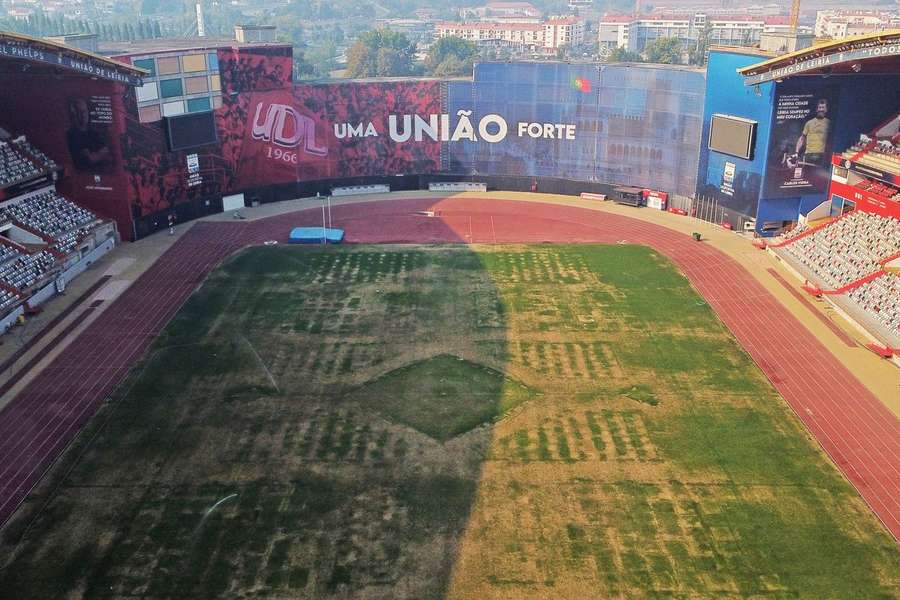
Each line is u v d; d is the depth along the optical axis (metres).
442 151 101.56
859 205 77.62
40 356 57.44
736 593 35.19
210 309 65.62
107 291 69.56
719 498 41.72
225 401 51.16
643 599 34.91
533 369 55.75
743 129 82.06
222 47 88.81
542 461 44.97
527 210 94.88
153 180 84.75
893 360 57.28
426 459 45.09
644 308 66.44
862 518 40.19
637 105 93.00
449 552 37.81
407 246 81.81
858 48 65.50
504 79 97.31
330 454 45.53
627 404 51.16
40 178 78.94
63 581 35.94
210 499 41.56
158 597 35.00
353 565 36.94
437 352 58.09
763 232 84.12
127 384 53.38
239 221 90.19
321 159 98.69
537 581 35.97
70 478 43.34
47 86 78.81
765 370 55.94
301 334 60.97
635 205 96.00
